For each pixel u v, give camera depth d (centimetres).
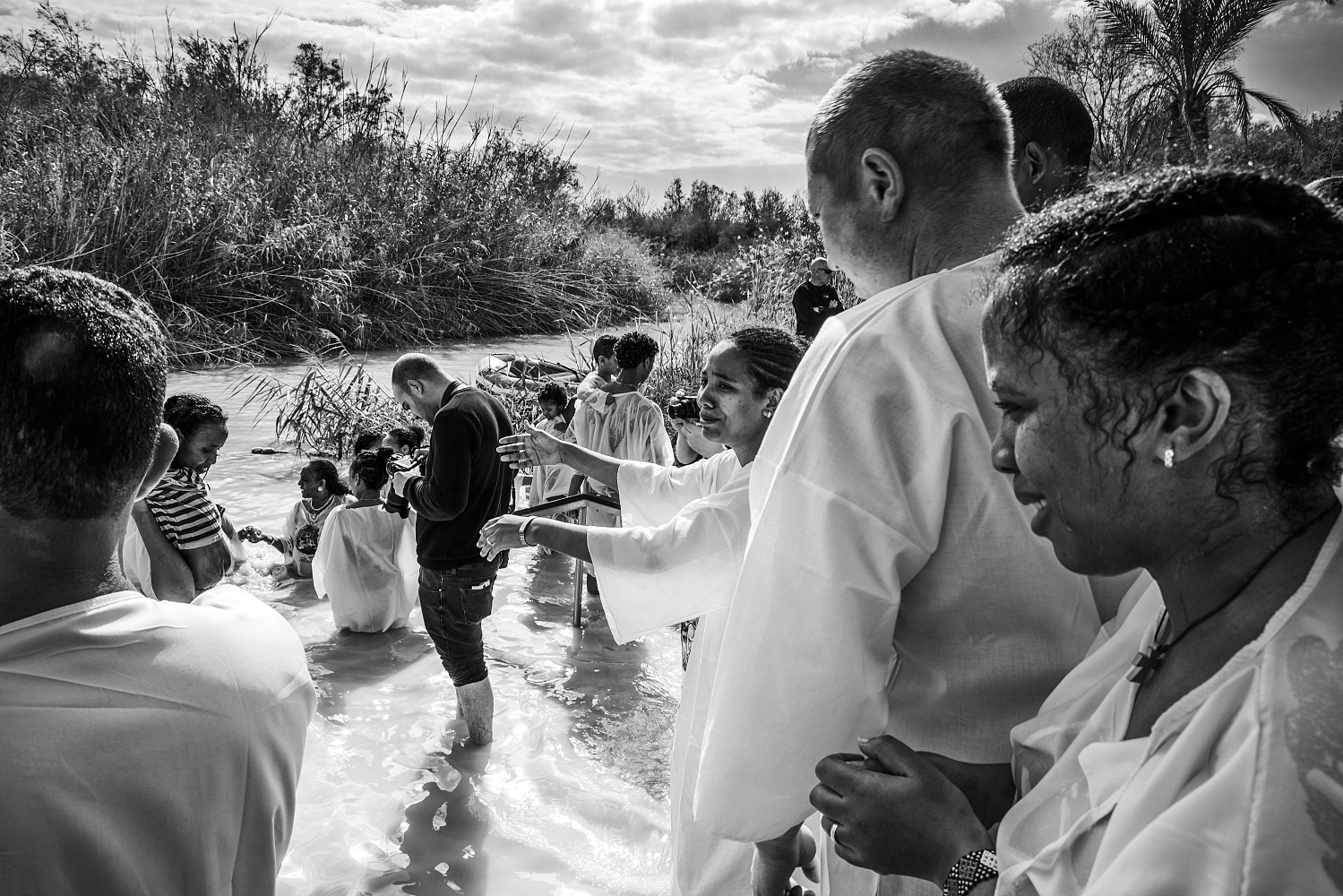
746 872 208
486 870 322
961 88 150
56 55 1639
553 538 225
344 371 1212
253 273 1398
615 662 488
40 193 1314
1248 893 65
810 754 145
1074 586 138
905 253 156
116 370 116
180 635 123
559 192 2066
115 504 120
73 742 110
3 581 114
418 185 1794
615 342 623
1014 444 92
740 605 149
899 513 137
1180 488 81
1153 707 89
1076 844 88
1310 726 66
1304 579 75
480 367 1027
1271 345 74
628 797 365
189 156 1473
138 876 115
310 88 1816
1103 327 81
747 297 1327
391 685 458
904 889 149
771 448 154
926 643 146
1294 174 84
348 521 506
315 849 331
